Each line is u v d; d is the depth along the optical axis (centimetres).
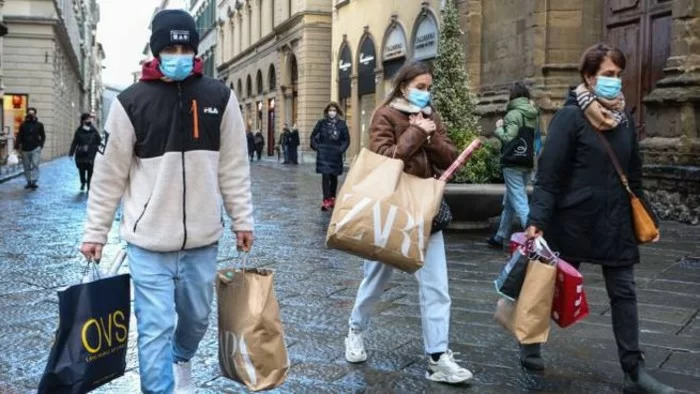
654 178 1113
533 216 387
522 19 1464
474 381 409
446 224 404
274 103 4300
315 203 1451
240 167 330
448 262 761
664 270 714
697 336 498
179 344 347
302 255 814
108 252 832
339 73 3047
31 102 4053
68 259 781
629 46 1281
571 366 435
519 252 390
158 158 308
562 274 385
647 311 561
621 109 393
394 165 377
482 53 1647
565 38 1388
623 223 388
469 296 609
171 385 318
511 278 388
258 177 2359
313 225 1092
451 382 402
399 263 369
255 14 4756
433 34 2164
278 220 1155
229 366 323
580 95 391
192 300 329
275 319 321
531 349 428
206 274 327
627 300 391
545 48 1401
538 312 382
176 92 310
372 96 2725
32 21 3966
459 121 966
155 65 310
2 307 566
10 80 4012
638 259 392
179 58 301
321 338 489
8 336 488
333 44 3128
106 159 308
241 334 315
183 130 309
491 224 1021
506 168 819
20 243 892
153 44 302
